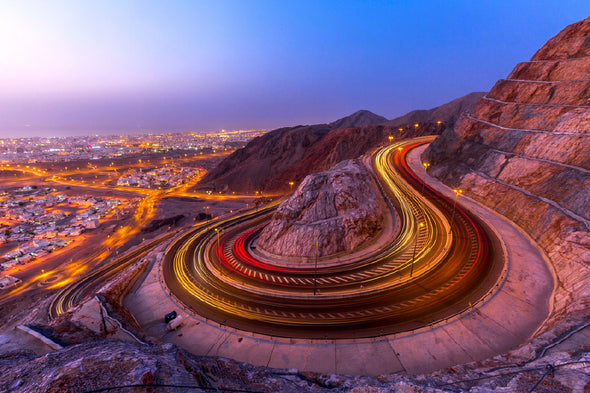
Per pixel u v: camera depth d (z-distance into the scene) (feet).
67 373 49.47
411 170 267.80
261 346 98.12
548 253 133.80
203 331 109.50
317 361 89.86
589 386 54.24
